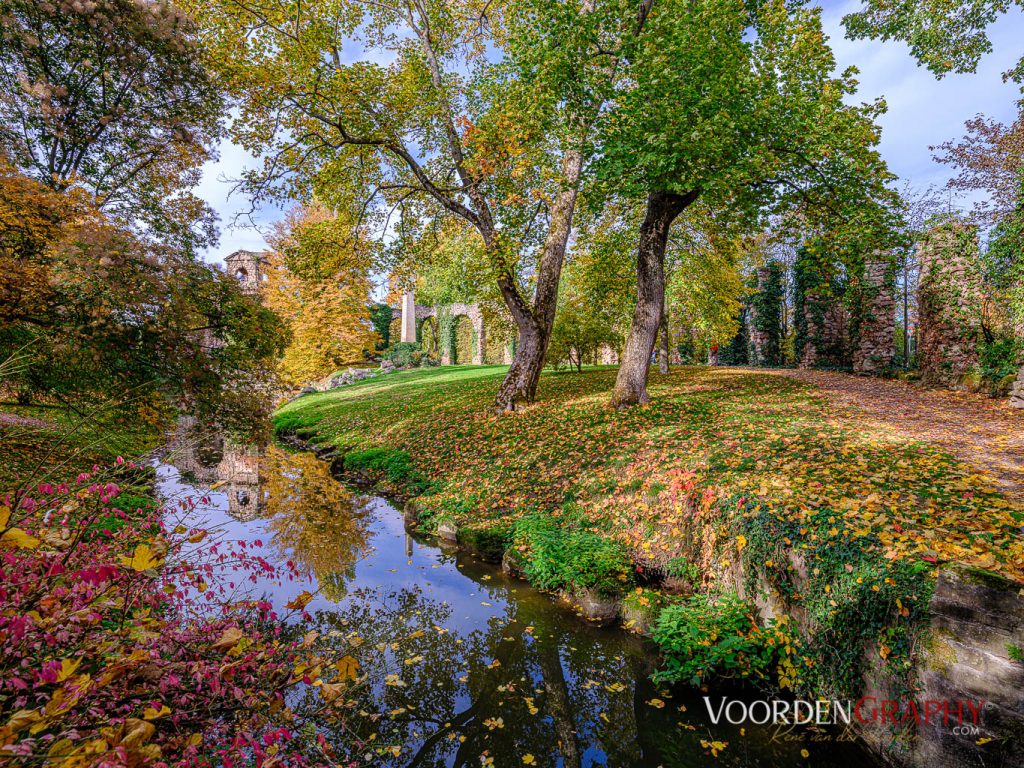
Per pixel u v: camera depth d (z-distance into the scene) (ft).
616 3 32.48
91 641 10.05
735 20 33.68
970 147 58.59
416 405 66.90
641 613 20.18
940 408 36.76
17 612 8.86
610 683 17.33
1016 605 11.25
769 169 33.22
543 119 36.73
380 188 47.14
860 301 64.44
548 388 62.44
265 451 59.11
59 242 24.39
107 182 32.94
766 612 17.92
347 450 55.36
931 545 14.74
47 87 26.76
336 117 40.68
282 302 100.07
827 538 16.48
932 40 44.11
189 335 29.68
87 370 26.16
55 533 10.62
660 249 41.70
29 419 24.39
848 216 35.83
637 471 29.17
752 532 18.99
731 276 73.61
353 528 33.01
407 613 21.54
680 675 16.80
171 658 11.18
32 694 9.02
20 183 23.32
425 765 13.58
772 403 41.55
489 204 49.65
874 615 13.97
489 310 66.18
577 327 77.66
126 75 30.42
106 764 6.19
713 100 30.91
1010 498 18.06
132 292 25.14
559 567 23.06
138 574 10.86
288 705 14.46
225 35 36.50
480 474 37.47
